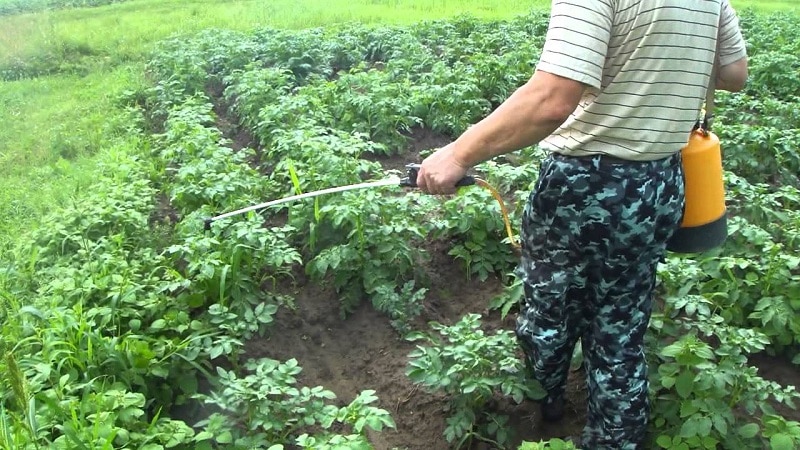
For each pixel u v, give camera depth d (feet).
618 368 10.41
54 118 27.20
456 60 31.27
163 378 12.64
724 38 9.69
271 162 21.83
